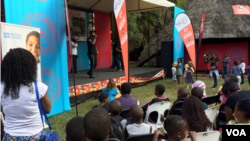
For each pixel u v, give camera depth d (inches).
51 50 180.9
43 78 175.6
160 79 431.5
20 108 64.1
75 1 379.9
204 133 76.0
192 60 296.7
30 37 141.4
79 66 423.5
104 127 50.9
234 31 470.9
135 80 332.2
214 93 281.3
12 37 129.9
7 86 63.9
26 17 159.0
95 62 304.2
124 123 98.5
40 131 68.7
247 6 516.7
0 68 65.9
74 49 361.7
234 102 93.5
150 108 122.6
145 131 92.0
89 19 451.8
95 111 53.1
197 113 86.4
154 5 413.4
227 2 519.2
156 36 571.8
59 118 177.2
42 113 72.0
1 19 252.8
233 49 495.2
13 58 65.1
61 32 189.5
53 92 185.5
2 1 253.4
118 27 172.4
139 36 810.8
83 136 56.7
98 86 259.0
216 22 486.9
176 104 122.5
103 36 473.7
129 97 129.9
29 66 66.8
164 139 73.3
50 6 177.9
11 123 64.7
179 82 346.6
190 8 561.0
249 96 92.5
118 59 389.1
